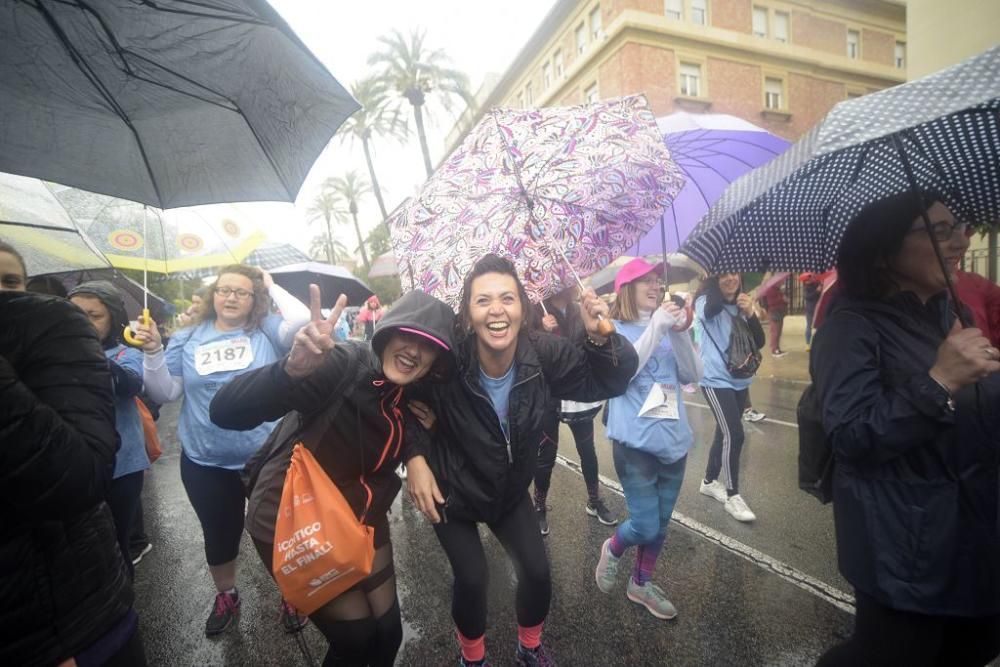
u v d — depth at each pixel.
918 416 1.20
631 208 2.41
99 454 1.11
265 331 2.82
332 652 1.78
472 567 1.90
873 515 1.33
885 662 1.35
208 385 2.59
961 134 1.63
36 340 1.12
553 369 1.94
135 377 2.62
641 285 2.86
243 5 1.21
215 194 1.79
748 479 4.32
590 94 21.06
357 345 1.80
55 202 1.94
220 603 2.71
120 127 1.61
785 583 2.74
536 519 2.07
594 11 20.58
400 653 2.43
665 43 18.89
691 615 2.52
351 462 1.71
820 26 21.19
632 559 3.12
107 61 1.42
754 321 3.79
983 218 1.78
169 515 4.43
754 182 1.52
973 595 1.25
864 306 1.45
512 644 2.44
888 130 1.12
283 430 1.82
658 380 2.52
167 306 5.70
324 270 3.98
